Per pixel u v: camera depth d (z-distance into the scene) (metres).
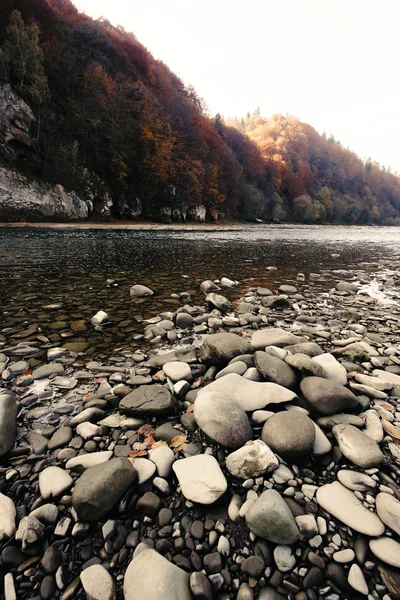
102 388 2.56
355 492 1.58
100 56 41.62
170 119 46.53
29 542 1.30
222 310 4.98
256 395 2.26
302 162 83.50
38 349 3.33
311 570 1.24
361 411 2.27
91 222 30.19
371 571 1.24
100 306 4.98
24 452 1.83
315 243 21.06
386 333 4.23
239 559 1.29
